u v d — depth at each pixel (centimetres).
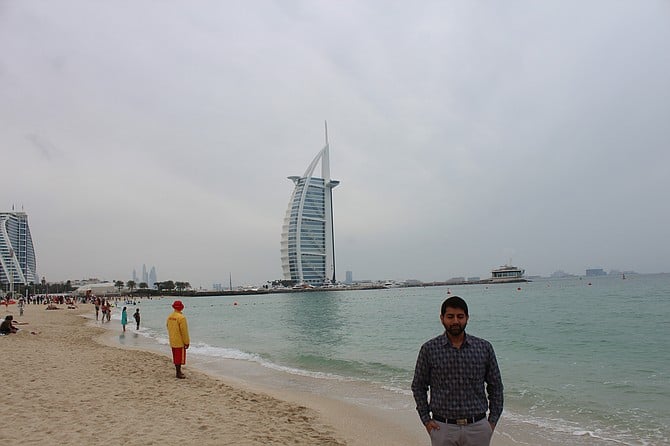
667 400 1055
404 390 1270
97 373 1305
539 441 809
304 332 3341
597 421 915
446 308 423
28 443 673
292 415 953
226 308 9012
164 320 4900
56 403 919
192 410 927
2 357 1514
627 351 1827
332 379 1448
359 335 2980
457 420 414
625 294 6919
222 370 1642
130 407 920
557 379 1320
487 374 427
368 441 814
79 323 3878
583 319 3381
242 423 848
